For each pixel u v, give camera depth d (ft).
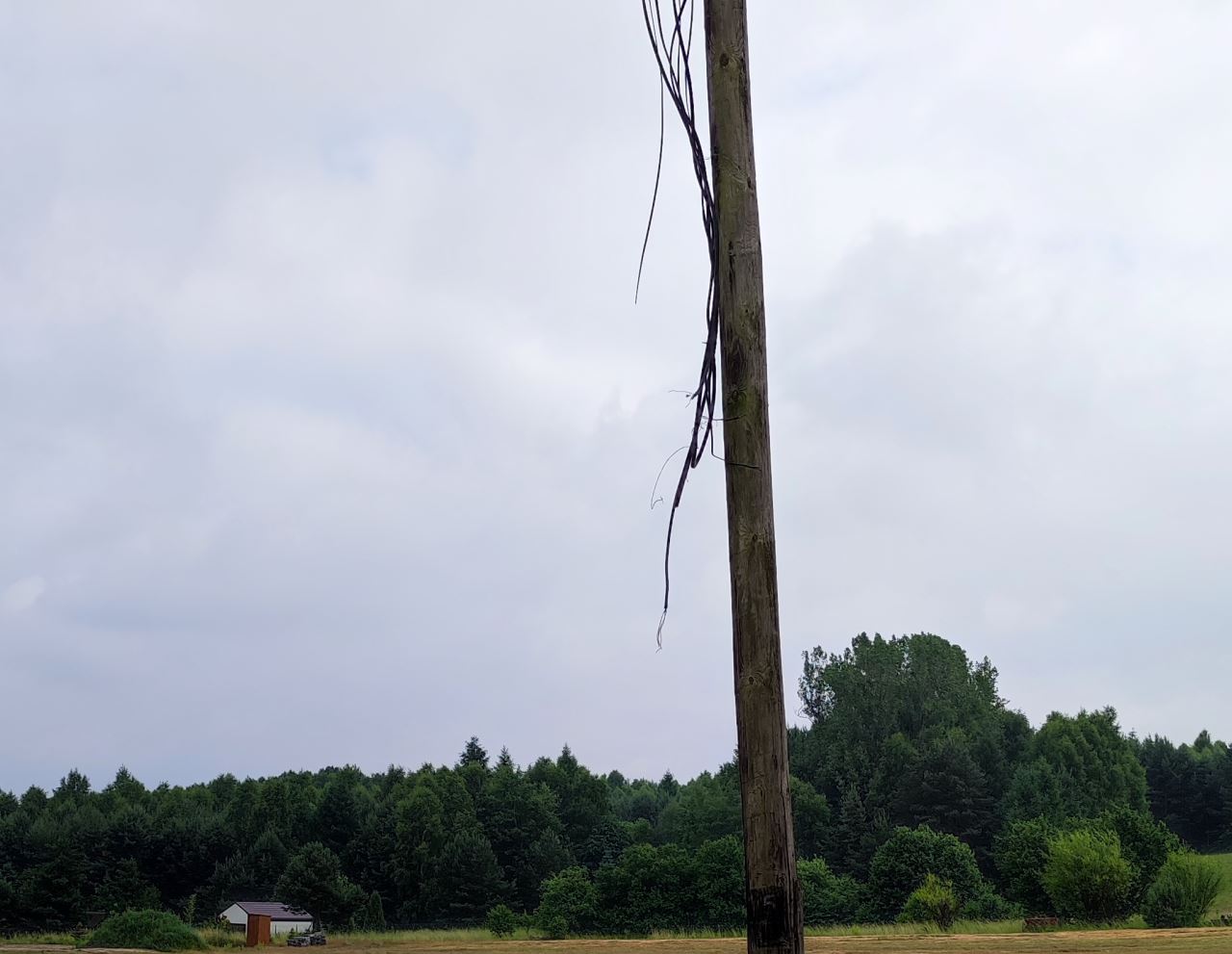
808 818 291.58
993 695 390.21
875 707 351.67
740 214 18.12
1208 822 398.62
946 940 110.83
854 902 172.35
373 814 315.99
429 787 338.54
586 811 355.77
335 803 316.81
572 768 383.24
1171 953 83.61
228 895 275.18
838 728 353.72
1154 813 403.95
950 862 168.04
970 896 165.07
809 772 350.02
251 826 313.94
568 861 301.02
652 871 171.32
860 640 374.84
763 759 16.11
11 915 249.96
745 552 16.89
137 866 281.13
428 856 290.35
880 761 321.93
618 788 543.39
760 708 16.31
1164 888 132.36
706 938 148.97
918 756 295.07
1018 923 139.74
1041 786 278.26
